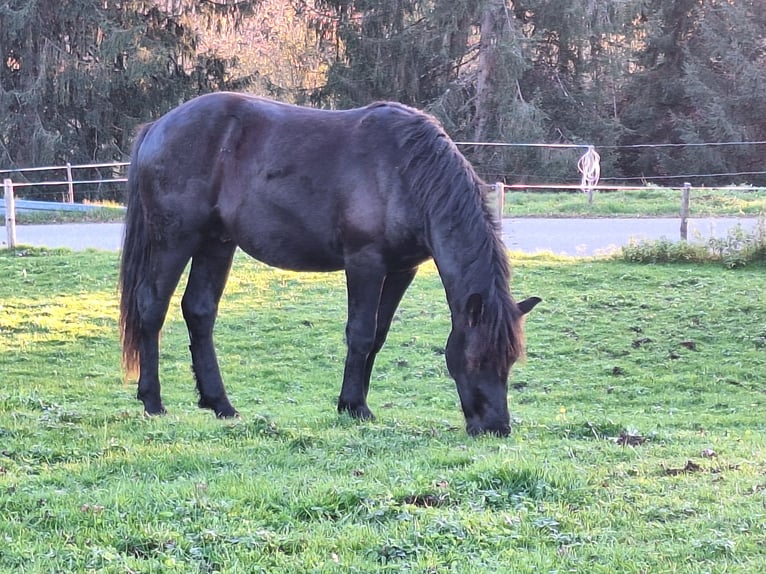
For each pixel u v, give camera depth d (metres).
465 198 6.71
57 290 14.10
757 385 10.43
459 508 4.74
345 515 4.66
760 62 38.88
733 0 38.69
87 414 7.23
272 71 47.62
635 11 36.12
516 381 10.52
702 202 24.98
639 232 19.98
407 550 4.21
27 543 4.24
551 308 13.28
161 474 5.49
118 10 31.70
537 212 23.88
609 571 4.00
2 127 31.09
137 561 4.05
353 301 7.23
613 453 6.14
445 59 34.69
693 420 8.66
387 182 6.98
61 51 30.78
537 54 37.41
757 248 15.67
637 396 9.99
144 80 31.70
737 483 5.27
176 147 7.49
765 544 4.30
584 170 28.36
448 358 6.71
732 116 37.34
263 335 12.08
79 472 5.46
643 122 39.78
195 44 33.62
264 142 7.35
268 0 45.16
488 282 6.50
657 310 13.17
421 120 7.10
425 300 13.91
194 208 7.48
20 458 5.79
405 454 5.97
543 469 5.25
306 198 7.18
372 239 7.05
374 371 10.84
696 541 4.29
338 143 7.18
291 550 4.22
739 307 13.14
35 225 22.38
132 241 7.77
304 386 10.19
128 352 7.77
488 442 6.26
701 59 39.03
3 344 11.16
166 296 7.68
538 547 4.27
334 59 36.75
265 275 15.24
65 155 32.25
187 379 10.13
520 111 33.03
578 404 9.66
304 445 6.24
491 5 33.03
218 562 4.07
